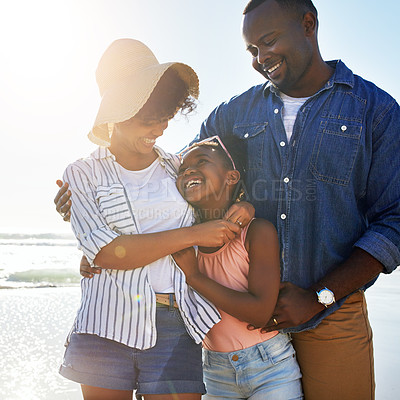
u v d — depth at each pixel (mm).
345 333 2426
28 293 10031
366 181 2479
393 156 2395
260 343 2273
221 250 2285
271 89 2688
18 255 20016
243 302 2088
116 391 1975
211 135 2967
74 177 2084
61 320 7109
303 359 2508
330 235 2434
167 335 2027
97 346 1975
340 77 2531
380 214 2451
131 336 1952
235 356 2270
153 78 1961
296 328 2383
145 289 1995
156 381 1969
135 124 2041
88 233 1991
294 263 2482
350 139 2422
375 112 2426
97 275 2055
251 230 2227
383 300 7598
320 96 2533
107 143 2178
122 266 1958
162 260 2086
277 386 2285
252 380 2271
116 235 1961
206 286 2105
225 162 2359
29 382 4324
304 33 2457
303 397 2539
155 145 2289
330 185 2436
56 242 28656
